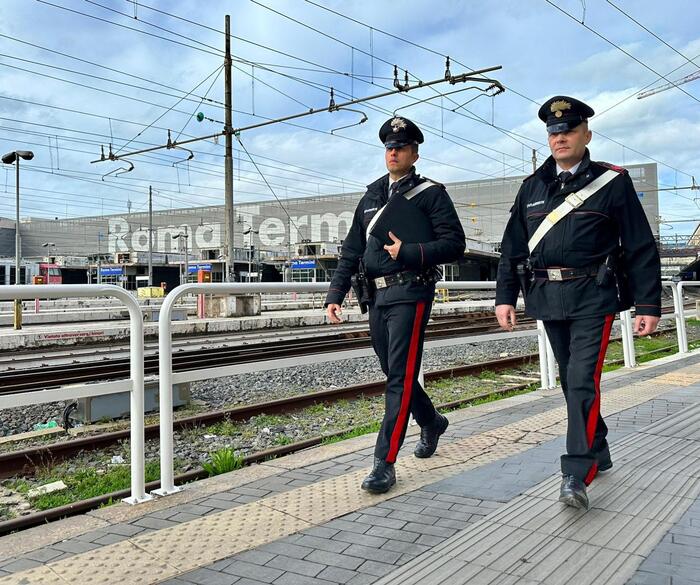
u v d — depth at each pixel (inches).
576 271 124.8
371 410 275.7
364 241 152.9
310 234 4111.7
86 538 116.0
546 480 138.8
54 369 377.4
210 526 118.5
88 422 239.0
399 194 140.3
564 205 125.1
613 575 92.9
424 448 162.7
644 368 326.3
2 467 186.5
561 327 132.2
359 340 499.5
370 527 115.6
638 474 139.9
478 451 167.5
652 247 122.3
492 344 534.0
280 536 112.7
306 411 272.1
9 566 104.2
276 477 153.5
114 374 350.9
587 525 111.7
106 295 132.0
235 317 869.2
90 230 4613.7
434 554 102.2
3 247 4537.4
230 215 839.7
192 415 261.1
